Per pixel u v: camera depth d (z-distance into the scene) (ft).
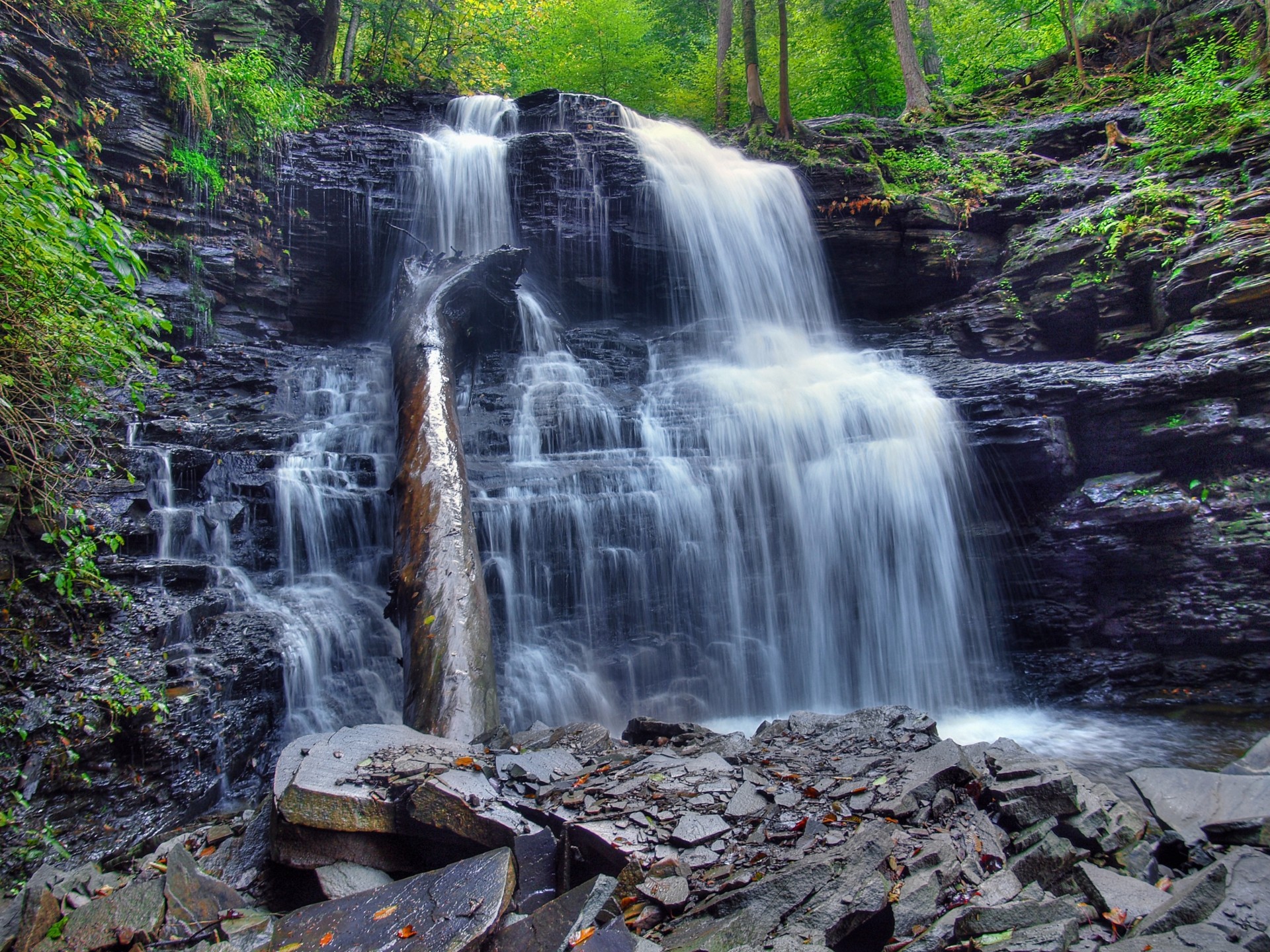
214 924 9.82
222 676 18.56
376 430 31.17
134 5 37.70
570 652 26.11
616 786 12.17
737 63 67.77
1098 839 11.13
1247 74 41.01
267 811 12.75
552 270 44.27
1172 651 24.91
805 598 28.68
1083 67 55.36
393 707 22.22
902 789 11.80
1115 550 25.54
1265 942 8.66
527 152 44.09
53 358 18.66
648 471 29.09
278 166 41.42
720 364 41.50
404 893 9.56
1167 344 29.37
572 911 9.02
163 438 26.45
